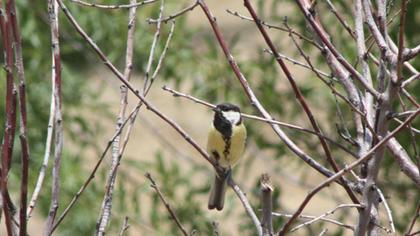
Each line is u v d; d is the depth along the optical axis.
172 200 12.44
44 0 13.22
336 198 12.64
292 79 5.87
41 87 13.12
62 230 12.25
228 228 13.48
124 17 13.03
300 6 5.61
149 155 19.81
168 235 12.12
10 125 4.95
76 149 15.30
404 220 12.16
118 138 5.81
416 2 11.95
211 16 6.13
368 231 5.69
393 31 9.98
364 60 6.09
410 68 6.21
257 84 12.91
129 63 6.05
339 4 11.81
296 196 17.08
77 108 13.66
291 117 12.89
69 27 13.40
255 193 12.32
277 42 13.14
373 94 5.54
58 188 5.22
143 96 5.92
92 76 16.28
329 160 5.90
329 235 12.47
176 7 13.18
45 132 12.99
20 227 4.86
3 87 12.41
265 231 4.98
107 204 5.54
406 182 12.36
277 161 13.65
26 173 4.85
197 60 12.97
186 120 21.20
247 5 5.77
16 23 5.07
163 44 12.86
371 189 5.57
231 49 13.28
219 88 12.94
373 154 5.12
